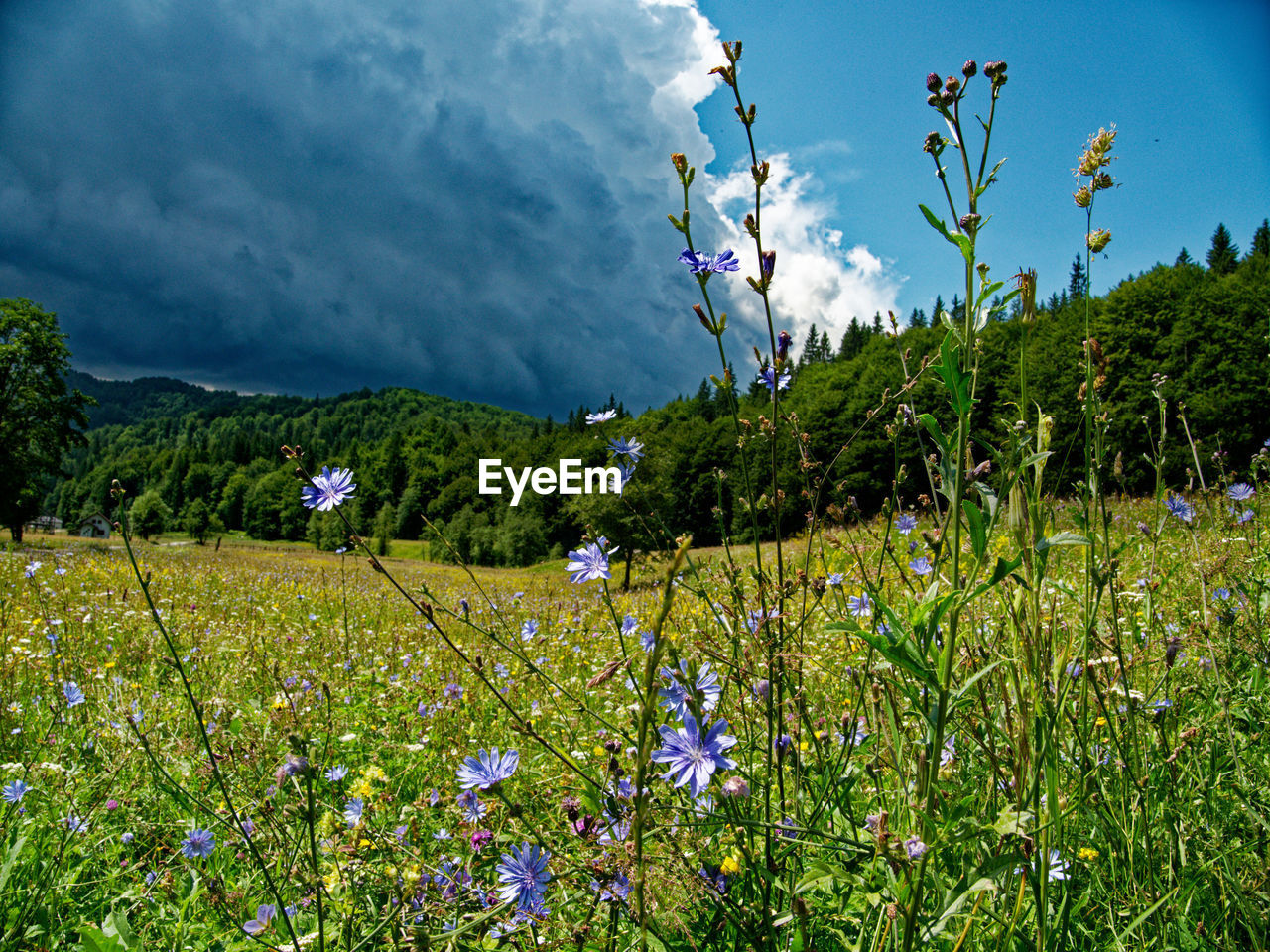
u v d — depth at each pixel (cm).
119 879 226
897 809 145
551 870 140
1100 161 144
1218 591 255
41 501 3828
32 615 599
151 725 245
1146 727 199
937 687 104
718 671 164
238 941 186
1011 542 135
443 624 643
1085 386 155
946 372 108
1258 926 146
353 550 133
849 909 138
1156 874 167
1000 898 143
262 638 549
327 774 253
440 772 286
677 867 121
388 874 182
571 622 601
